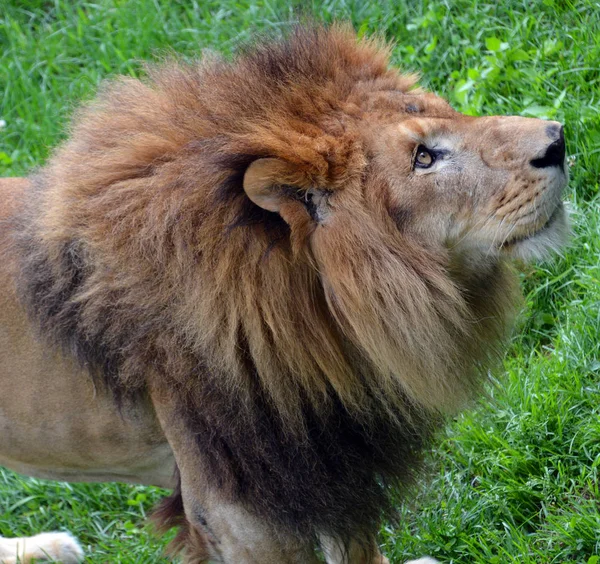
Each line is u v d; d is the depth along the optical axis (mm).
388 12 12898
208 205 6242
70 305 6734
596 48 11547
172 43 13617
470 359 6906
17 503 9875
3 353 7289
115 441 7387
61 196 6664
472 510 8477
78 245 6625
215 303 6277
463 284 6758
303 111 6477
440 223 6438
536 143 6312
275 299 6344
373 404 6789
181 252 6234
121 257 6367
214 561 7309
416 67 12430
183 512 7574
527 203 6328
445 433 7812
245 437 6652
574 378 9031
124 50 13664
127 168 6496
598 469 8516
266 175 6137
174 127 6520
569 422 8828
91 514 9797
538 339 10070
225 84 6645
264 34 7484
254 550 7043
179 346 6438
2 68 13969
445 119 6527
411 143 6398
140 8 13992
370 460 7109
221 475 6781
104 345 6715
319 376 6551
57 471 7930
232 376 6402
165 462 7555
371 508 7312
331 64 6750
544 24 12320
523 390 9055
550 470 8555
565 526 7980
